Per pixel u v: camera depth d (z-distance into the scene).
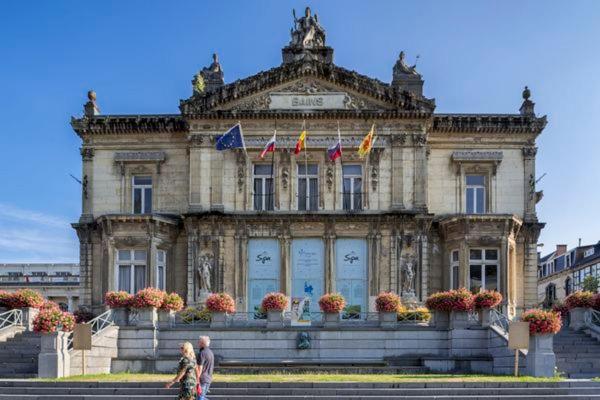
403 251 43.41
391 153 44.47
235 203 44.25
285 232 43.69
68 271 102.25
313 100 44.91
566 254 84.19
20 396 24.11
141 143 46.59
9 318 34.72
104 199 46.31
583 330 34.22
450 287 44.06
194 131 44.75
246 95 44.94
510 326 27.98
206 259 43.56
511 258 44.19
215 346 33.19
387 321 33.56
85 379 26.80
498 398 23.97
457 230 43.66
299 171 44.94
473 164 46.22
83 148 46.53
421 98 44.19
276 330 33.19
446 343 33.12
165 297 33.78
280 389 24.50
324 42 46.31
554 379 26.27
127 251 44.12
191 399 19.73
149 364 32.16
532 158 46.22
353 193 44.69
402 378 26.94
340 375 28.94
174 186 46.16
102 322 34.84
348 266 43.66
